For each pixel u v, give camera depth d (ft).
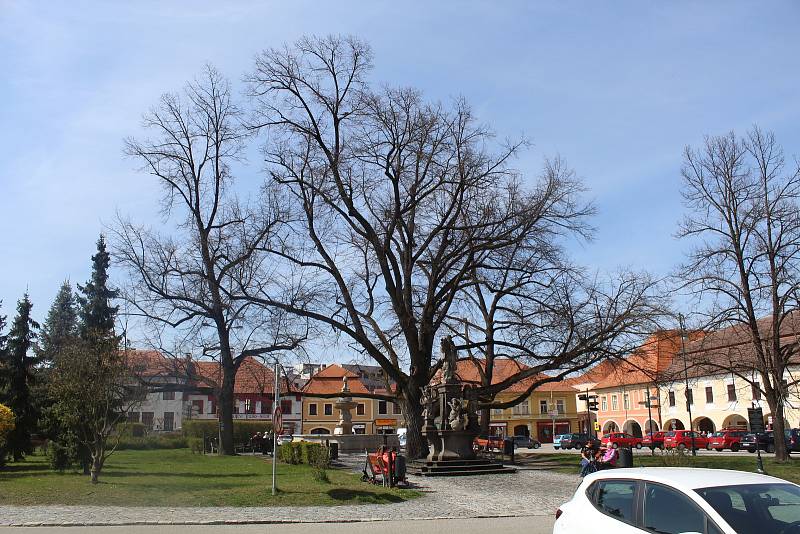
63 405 72.38
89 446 70.08
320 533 43.04
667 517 22.40
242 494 59.67
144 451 129.70
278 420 61.77
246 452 145.59
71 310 212.43
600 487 26.21
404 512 53.98
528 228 104.99
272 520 48.32
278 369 62.80
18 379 121.08
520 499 63.26
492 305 132.98
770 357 103.24
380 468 71.51
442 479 82.12
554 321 101.81
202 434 156.15
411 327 107.45
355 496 60.39
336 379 298.76
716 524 20.57
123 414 71.46
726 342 119.65
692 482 22.81
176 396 240.94
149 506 53.78
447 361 94.79
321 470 73.15
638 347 100.32
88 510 51.29
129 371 75.20
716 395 208.23
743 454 141.69
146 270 118.83
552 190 105.81
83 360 70.69
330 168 106.11
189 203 125.08
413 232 116.37
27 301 127.34
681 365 142.10
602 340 98.78
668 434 169.17
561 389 320.70
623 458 76.89
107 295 163.73
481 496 65.36
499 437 148.97
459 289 115.44
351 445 142.31
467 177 106.32
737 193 106.93
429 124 105.19
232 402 124.16
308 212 109.40
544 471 93.09
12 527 44.04
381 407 299.17
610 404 272.92
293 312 106.52
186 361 125.39
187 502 55.57
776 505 21.70
